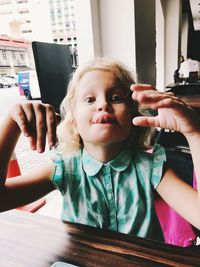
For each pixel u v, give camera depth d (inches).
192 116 22.4
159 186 29.6
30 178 30.4
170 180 29.2
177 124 23.1
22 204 28.8
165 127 23.5
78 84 28.4
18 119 26.2
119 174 29.8
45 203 80.8
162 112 23.1
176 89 109.3
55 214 74.7
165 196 29.2
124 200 29.5
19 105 26.9
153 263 17.1
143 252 18.2
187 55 468.4
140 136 33.0
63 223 22.0
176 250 18.3
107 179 29.7
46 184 31.3
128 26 78.6
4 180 27.6
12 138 27.9
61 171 30.8
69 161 31.2
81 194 30.5
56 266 17.1
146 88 22.0
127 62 80.8
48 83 58.3
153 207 29.9
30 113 26.2
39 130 25.7
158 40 250.8
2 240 19.9
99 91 26.6
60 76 65.2
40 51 54.8
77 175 30.7
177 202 27.4
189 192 27.0
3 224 21.8
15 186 28.7
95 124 25.3
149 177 29.9
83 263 17.4
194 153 23.5
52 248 18.9
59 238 20.0
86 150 30.4
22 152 134.3
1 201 27.1
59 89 64.2
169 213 32.9
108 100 26.4
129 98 27.7
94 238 19.9
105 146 28.2
